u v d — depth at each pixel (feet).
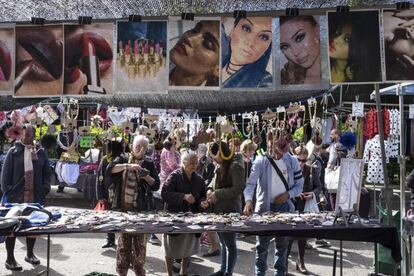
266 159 14.78
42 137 24.09
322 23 12.14
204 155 20.98
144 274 14.03
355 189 12.37
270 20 12.17
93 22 12.23
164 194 14.40
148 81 12.22
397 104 27.53
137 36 12.16
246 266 17.69
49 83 12.33
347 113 31.12
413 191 15.05
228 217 12.98
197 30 12.16
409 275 14.57
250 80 12.21
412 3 11.80
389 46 11.71
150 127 25.23
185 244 14.29
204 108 25.16
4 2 11.59
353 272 17.10
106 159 15.42
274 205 14.75
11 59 12.36
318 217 13.19
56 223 11.64
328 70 11.96
